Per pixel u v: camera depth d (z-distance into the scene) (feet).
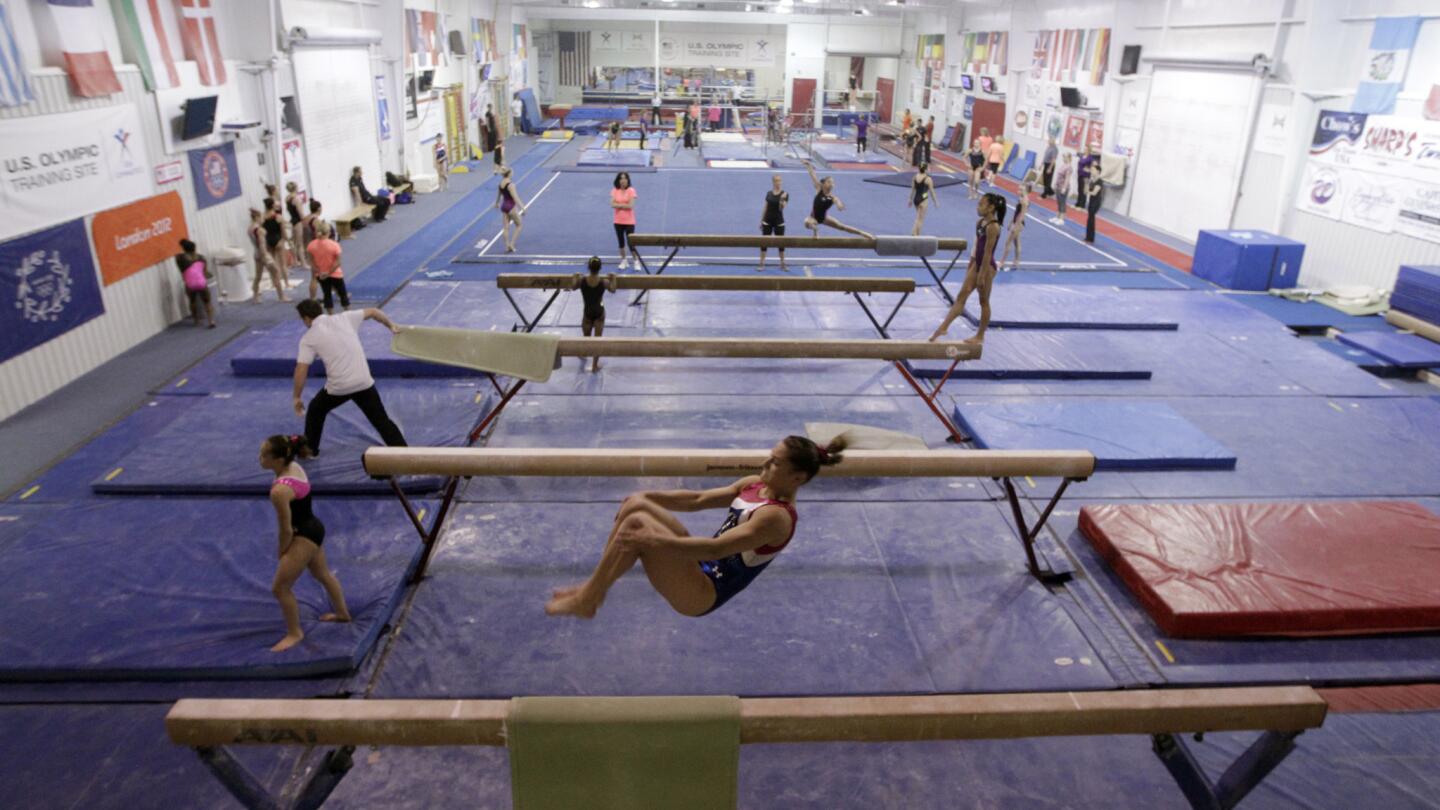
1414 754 15.97
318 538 17.04
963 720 11.35
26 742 15.55
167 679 16.90
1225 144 58.18
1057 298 44.19
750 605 19.65
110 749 15.44
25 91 29.84
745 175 86.63
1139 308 42.73
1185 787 12.78
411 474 19.26
